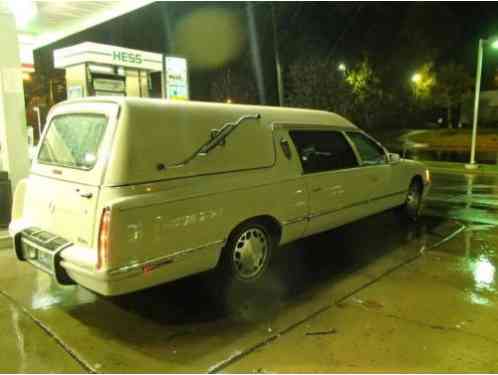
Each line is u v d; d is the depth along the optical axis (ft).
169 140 11.85
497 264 16.66
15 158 21.16
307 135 16.34
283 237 15.03
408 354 10.41
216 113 13.34
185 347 10.80
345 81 99.45
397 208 23.27
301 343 10.94
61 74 62.69
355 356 10.35
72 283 11.96
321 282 14.87
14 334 11.43
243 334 11.41
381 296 13.71
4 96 20.66
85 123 12.20
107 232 10.34
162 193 11.30
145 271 11.00
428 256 17.65
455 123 155.94
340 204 17.38
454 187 38.22
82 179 11.40
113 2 24.38
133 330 11.64
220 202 12.61
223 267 13.48
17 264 16.70
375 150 20.26
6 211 20.42
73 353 10.53
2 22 20.30
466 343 10.89
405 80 136.98
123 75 30.27
